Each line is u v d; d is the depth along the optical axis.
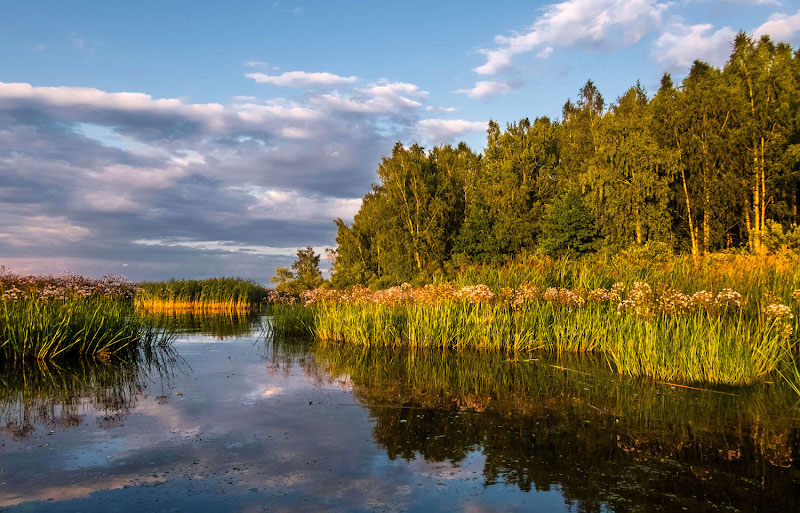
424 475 4.71
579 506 4.05
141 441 5.71
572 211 34.00
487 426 6.22
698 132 34.81
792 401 7.22
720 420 6.34
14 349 10.77
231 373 9.84
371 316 14.30
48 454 5.28
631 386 8.27
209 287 30.00
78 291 14.51
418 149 43.22
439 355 11.62
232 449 5.44
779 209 33.47
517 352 11.73
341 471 4.82
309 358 11.55
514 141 42.69
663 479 4.57
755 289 12.71
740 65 33.44
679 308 11.21
